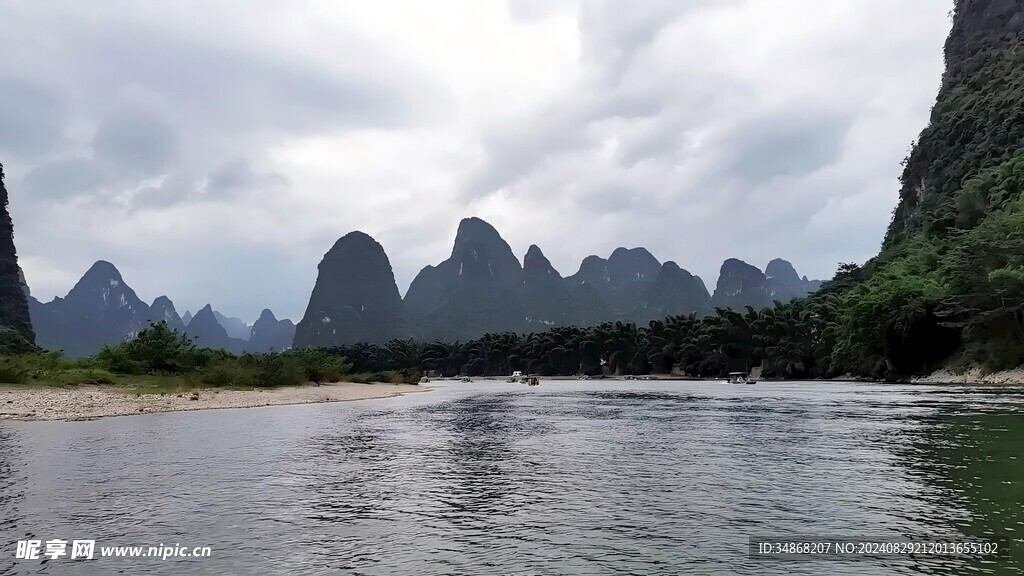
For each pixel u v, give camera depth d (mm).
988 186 94688
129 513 12195
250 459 18750
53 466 17281
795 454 19203
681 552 9641
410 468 17297
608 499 13258
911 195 148250
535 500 13242
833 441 22125
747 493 13656
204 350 69562
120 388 49438
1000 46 140500
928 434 23234
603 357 167500
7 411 32938
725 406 42469
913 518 11344
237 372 60281
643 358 155000
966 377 69812
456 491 14195
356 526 11281
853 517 11477
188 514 12125
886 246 144000
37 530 10969
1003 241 65125
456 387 98625
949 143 133750
